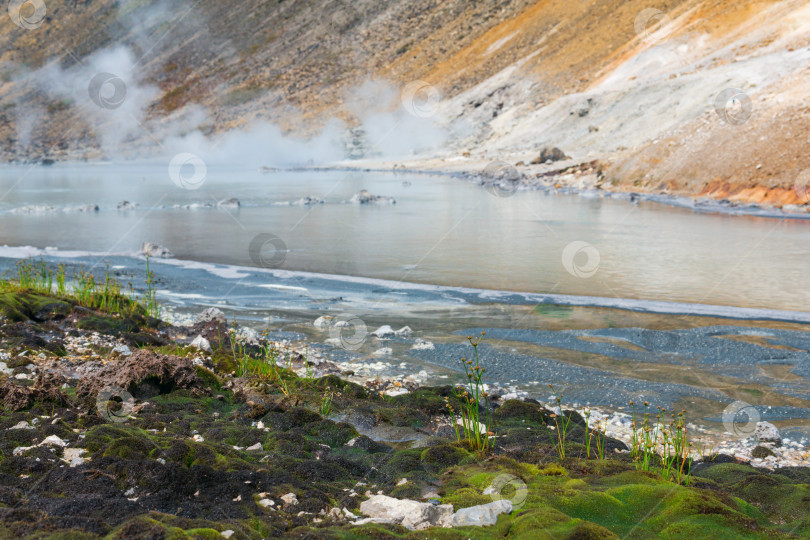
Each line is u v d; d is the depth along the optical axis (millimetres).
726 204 23906
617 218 22172
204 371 6812
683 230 19281
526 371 8078
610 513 3900
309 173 55750
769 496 4508
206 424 5523
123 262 15227
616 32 63406
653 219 21672
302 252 16469
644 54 52469
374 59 107062
